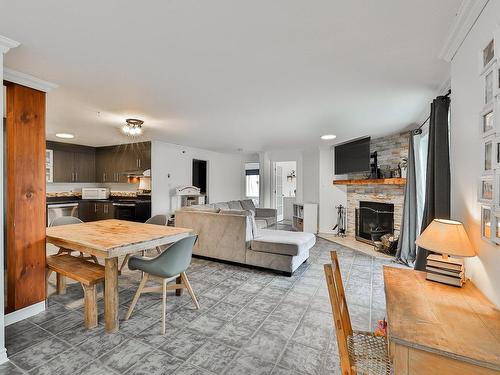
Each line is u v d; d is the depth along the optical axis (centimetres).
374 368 132
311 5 142
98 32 168
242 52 195
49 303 263
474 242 164
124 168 629
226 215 396
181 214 443
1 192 180
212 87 263
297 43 182
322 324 232
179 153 654
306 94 282
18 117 227
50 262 264
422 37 175
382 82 250
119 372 170
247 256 378
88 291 220
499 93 126
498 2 129
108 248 212
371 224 553
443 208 236
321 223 655
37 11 146
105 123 409
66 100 301
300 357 188
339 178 636
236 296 288
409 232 421
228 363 180
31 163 235
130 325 226
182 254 236
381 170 521
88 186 684
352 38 176
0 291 178
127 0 137
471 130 166
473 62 161
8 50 179
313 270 378
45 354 186
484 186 146
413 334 111
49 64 212
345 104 315
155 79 243
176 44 183
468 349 101
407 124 414
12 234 225
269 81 248
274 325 229
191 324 230
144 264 233
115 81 247
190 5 141
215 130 467
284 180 984
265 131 471
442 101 245
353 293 300
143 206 578
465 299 145
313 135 506
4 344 183
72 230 290
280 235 410
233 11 147
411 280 172
